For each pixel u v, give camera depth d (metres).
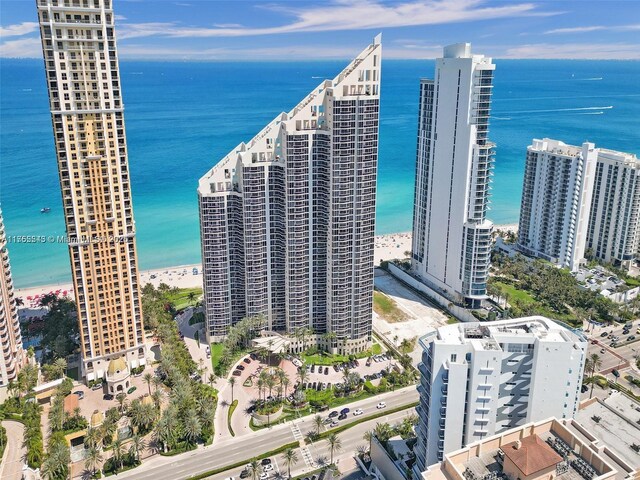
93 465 188.75
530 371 154.62
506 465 122.81
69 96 199.88
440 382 153.12
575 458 126.44
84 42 197.12
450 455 126.81
